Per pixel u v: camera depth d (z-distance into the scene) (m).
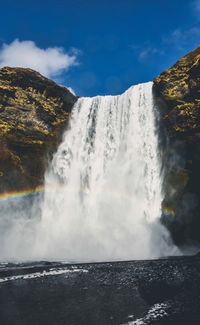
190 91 54.41
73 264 42.16
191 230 53.72
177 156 54.34
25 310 25.16
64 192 63.16
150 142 58.22
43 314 24.36
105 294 28.69
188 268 38.28
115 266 40.22
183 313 24.14
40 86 65.81
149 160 57.84
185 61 57.69
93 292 29.28
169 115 55.06
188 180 53.16
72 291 29.62
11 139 61.06
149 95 59.72
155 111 58.53
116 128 62.53
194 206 53.50
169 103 56.12
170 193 53.84
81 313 24.48
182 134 53.47
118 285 31.41
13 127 61.38
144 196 57.22
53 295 28.53
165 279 33.34
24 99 64.44
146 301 26.89
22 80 65.50
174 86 56.38
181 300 26.98
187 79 55.66
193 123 52.84
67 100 66.19
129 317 23.61
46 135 63.47
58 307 25.69
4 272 37.19
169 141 55.38
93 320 23.20
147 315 23.88
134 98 61.38
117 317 23.64
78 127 65.50
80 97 67.75
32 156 62.50
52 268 39.22
